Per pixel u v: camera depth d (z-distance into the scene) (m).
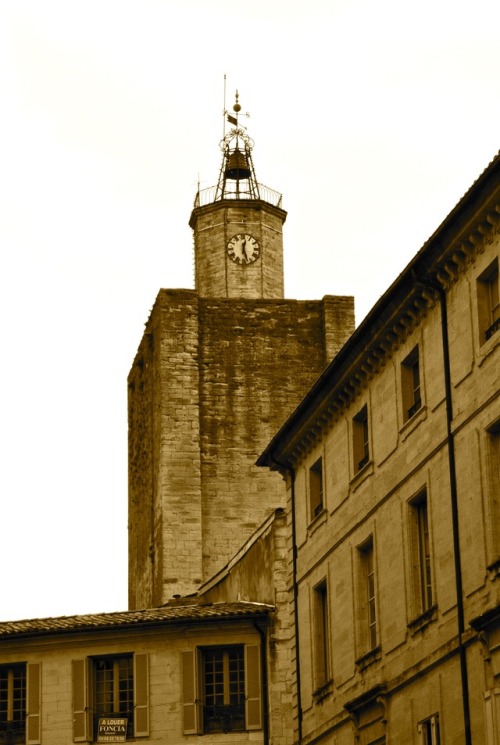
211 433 75.00
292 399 76.06
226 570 61.84
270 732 52.62
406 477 39.31
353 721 41.59
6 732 53.94
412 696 38.12
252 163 86.12
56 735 53.50
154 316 78.06
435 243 36.56
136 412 82.44
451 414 36.75
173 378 75.56
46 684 54.09
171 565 72.62
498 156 32.91
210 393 75.62
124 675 54.12
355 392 43.22
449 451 36.59
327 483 45.38
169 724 53.12
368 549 42.44
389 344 40.66
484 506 34.78
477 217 34.94
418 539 38.97
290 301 77.56
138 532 79.94
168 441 74.62
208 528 73.50
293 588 47.75
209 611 54.31
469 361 35.97
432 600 37.59
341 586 43.59
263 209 83.12
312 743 45.12
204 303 77.06
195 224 83.81
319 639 45.66
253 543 57.75
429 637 37.28
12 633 54.12
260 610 53.53
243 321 76.94
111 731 53.38
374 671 40.62
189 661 53.59
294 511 48.28
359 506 42.56
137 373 82.50
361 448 43.38
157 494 74.94
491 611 33.22
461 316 36.53
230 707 53.22
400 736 38.75
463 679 35.00
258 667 53.25
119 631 53.97
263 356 76.50
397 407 40.22
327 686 44.09
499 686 33.47
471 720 34.66
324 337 77.06
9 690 54.44
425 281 37.62
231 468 74.56
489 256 35.16
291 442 47.66
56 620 55.78
